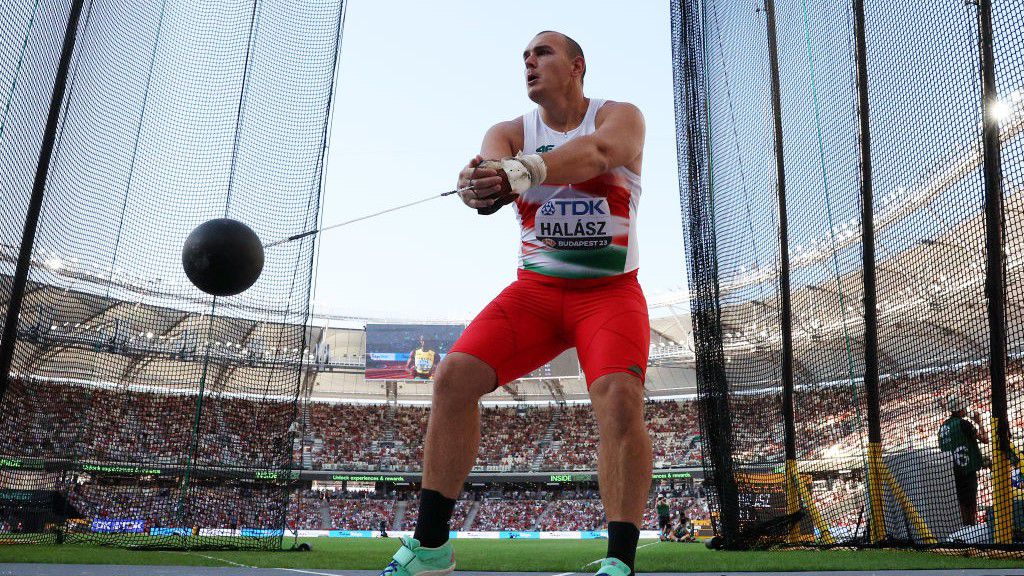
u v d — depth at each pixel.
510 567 5.46
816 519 6.97
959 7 5.32
